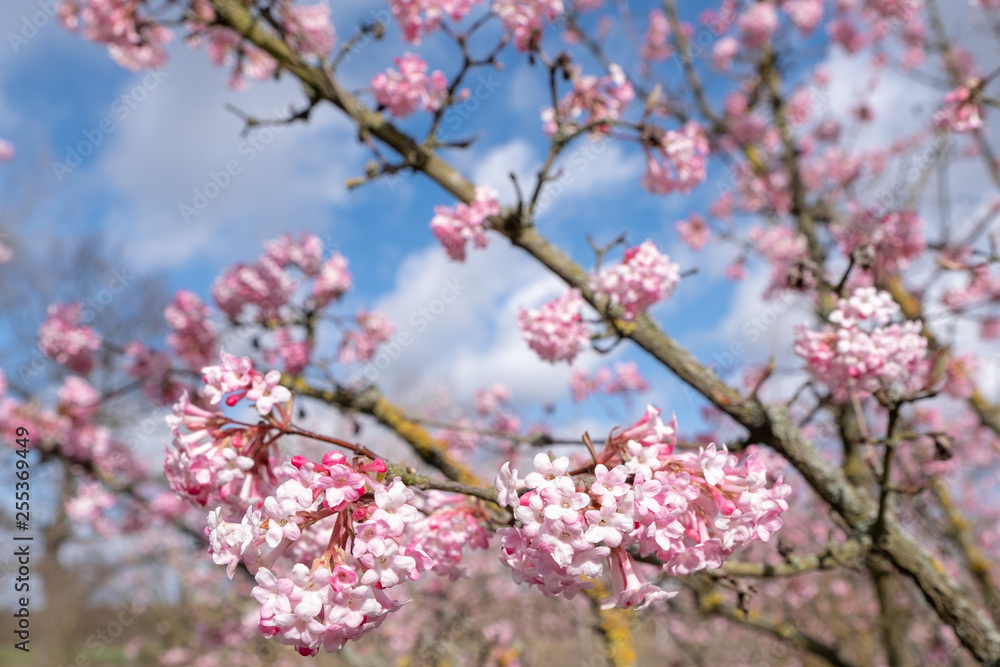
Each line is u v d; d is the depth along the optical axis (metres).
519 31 2.67
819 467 2.48
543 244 2.81
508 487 1.24
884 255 3.86
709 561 1.35
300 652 1.21
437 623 6.00
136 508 7.25
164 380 4.82
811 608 8.61
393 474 1.36
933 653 6.58
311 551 1.57
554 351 2.76
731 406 2.52
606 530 1.19
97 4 3.44
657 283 2.58
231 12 3.07
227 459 1.62
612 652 3.94
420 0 2.69
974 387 5.83
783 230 6.37
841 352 2.41
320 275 4.62
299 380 3.71
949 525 5.13
